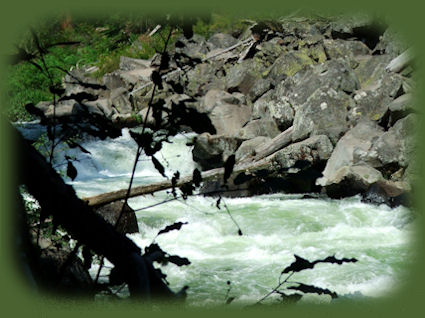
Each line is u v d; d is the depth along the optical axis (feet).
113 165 65.10
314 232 41.45
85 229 5.84
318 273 31.30
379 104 58.90
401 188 47.73
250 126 64.44
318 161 54.85
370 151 51.11
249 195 48.80
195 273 32.12
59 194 5.79
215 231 41.22
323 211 45.55
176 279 31.09
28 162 5.74
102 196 22.15
